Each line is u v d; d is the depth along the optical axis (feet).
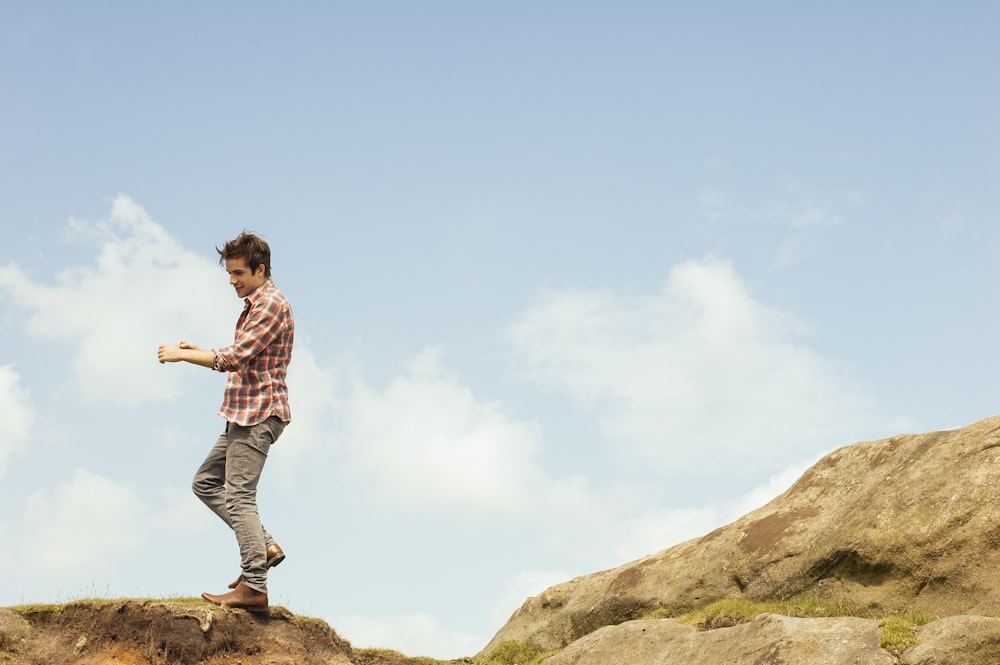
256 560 26.40
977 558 34.58
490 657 48.49
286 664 27.20
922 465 39.68
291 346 26.43
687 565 45.50
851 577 38.34
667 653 36.99
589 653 39.58
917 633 29.89
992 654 28.02
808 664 30.32
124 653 26.40
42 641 27.27
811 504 44.04
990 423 39.17
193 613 26.45
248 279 25.95
